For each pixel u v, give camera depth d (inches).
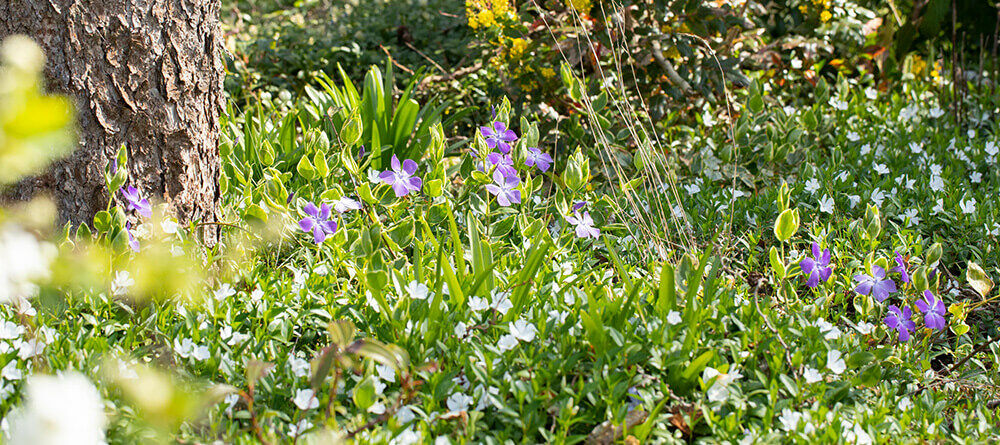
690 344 48.1
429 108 74.4
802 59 83.2
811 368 49.1
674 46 72.2
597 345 48.0
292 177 65.5
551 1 72.8
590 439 45.5
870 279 52.3
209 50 54.5
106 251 50.4
